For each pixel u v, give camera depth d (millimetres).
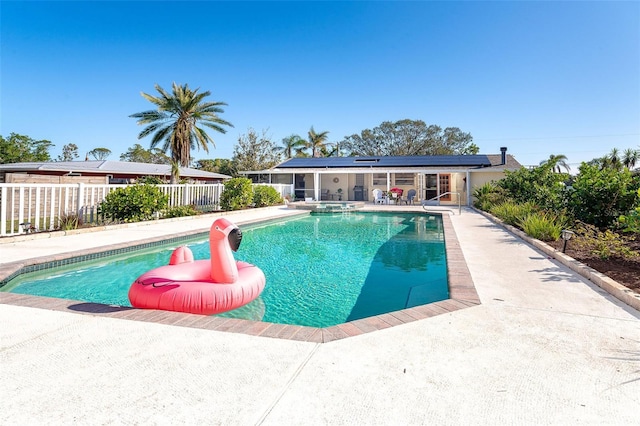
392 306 4238
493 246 6582
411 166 22094
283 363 2176
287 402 1759
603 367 2131
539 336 2596
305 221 13570
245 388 1887
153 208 10617
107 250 6492
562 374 2047
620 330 2711
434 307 3248
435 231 10875
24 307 3225
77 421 1594
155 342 2477
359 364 2166
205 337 2568
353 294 4719
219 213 13227
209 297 3416
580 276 4395
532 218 7797
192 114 22547
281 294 4711
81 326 2770
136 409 1689
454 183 21016
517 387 1907
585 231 6371
